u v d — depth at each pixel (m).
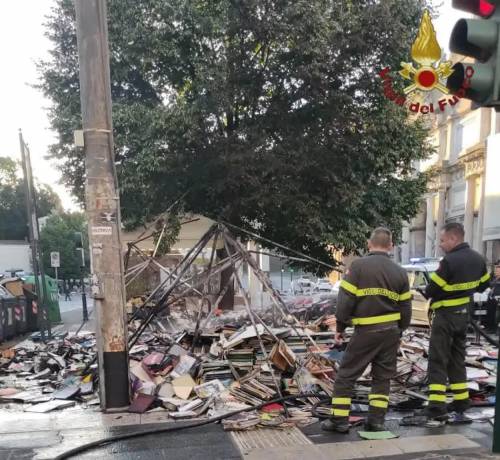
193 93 11.31
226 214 11.23
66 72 12.25
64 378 6.76
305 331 7.16
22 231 61.62
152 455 3.97
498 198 11.06
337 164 11.62
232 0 10.55
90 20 4.99
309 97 11.02
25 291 13.60
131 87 12.30
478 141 27.19
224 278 10.62
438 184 31.36
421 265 13.71
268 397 5.20
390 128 11.83
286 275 29.83
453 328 4.65
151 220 11.52
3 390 6.19
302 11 10.09
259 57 11.22
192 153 11.16
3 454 4.04
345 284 4.30
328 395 5.27
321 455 3.92
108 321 5.09
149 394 5.35
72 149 12.20
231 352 6.07
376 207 14.37
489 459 3.76
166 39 11.04
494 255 23.45
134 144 11.05
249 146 10.66
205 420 4.71
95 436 4.41
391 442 4.18
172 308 10.20
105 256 5.05
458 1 3.12
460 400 4.80
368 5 10.98
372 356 4.34
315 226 11.89
